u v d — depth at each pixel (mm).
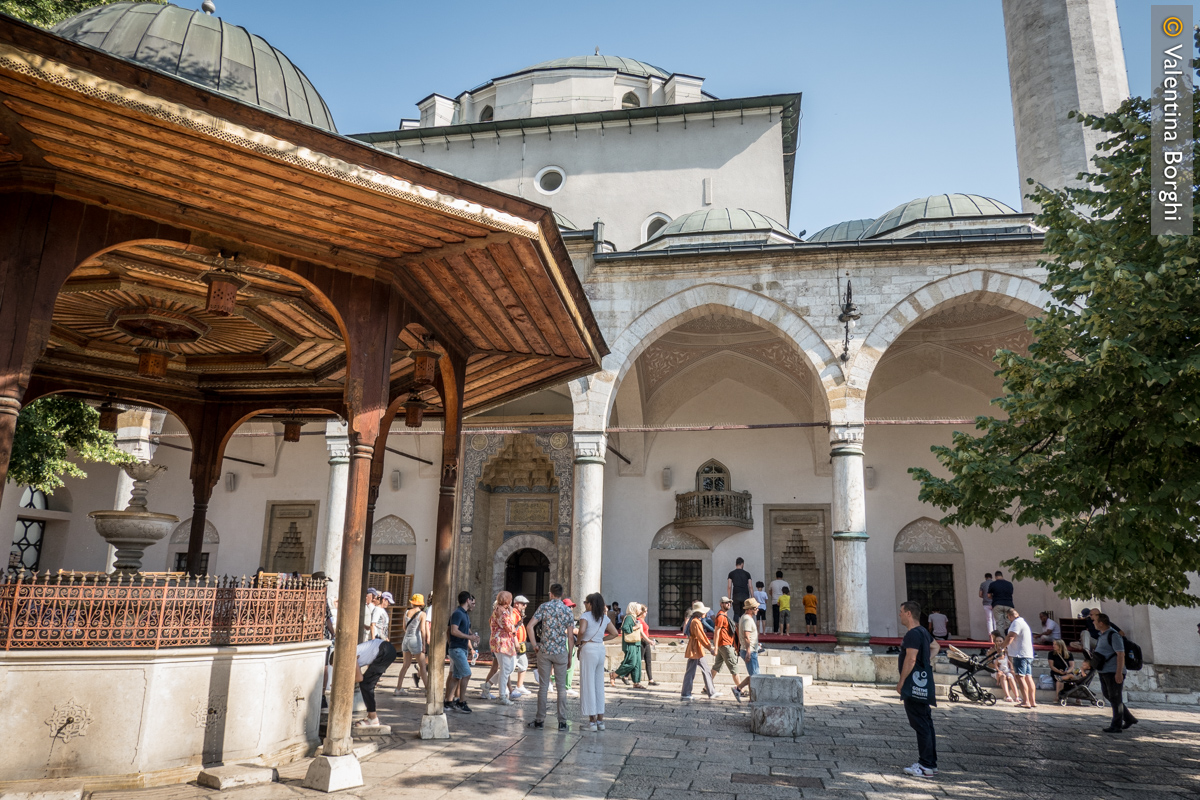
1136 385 6441
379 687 11141
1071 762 7184
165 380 9062
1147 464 6605
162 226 5086
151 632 5457
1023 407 7449
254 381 9180
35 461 9891
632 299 15289
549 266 6109
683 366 19297
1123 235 7543
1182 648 12852
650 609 18859
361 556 5699
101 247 4805
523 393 9883
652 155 21234
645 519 19359
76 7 9820
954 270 14391
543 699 8211
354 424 5801
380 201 4973
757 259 14977
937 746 7832
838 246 14586
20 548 20469
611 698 10789
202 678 5617
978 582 17719
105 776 5102
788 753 7223
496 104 23453
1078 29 17594
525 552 20672
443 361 7699
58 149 4379
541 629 8344
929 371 18578
